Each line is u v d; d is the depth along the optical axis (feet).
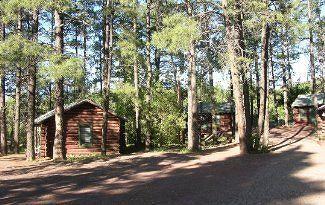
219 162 72.23
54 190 49.32
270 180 50.96
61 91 84.12
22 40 65.57
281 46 162.81
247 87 90.99
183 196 43.06
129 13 84.58
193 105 95.30
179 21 68.03
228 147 99.55
